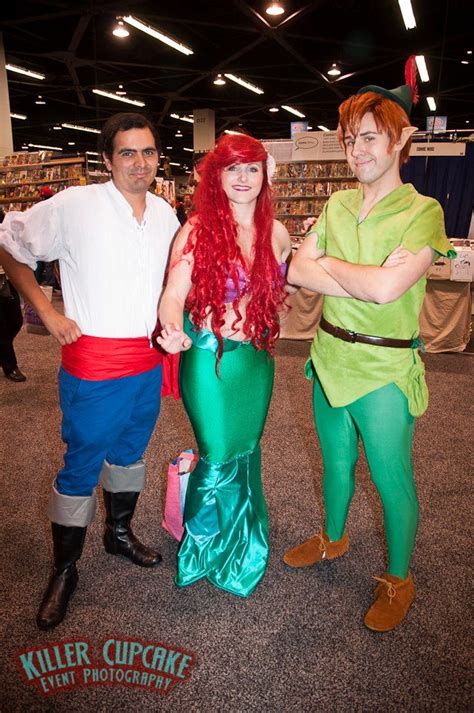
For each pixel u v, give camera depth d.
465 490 2.45
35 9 7.86
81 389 1.53
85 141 22.12
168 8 7.79
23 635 1.56
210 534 1.80
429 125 6.58
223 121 17.80
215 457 1.70
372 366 1.50
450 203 6.23
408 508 1.58
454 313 4.74
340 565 1.91
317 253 1.61
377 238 1.43
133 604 1.70
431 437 3.05
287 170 6.16
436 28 8.55
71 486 1.61
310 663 1.48
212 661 1.48
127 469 1.82
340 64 10.38
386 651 1.52
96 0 7.54
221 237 1.48
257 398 1.68
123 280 1.51
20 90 13.16
